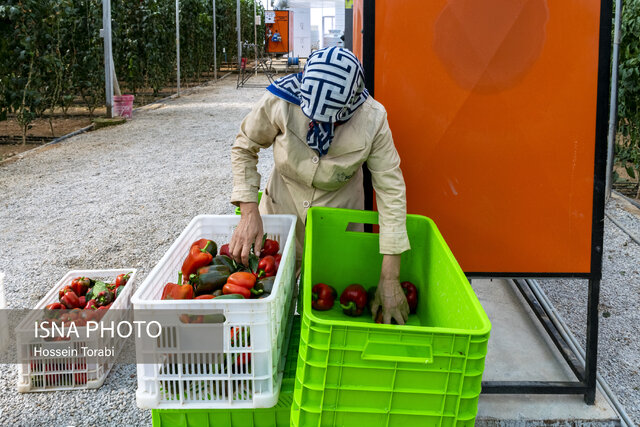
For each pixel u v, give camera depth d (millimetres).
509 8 2170
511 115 2242
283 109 2021
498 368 2621
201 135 8602
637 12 5402
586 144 2244
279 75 20719
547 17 2168
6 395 2510
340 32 23984
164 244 4250
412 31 2221
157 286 1796
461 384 1415
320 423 1448
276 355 1651
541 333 2947
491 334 2936
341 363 1416
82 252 4086
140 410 2414
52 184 5863
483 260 2355
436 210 2336
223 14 21734
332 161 2064
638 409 2459
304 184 2246
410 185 2326
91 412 2396
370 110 2018
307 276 1624
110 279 3180
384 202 2020
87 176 6184
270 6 28688
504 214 2312
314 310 2219
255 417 1689
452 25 2201
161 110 11445
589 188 2271
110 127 9336
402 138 2297
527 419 2260
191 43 16891
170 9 14461
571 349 2611
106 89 9781
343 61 1827
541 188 2283
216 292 1887
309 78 1841
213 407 1607
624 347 2984
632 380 2682
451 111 2258
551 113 2230
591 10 2160
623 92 5641
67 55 9609
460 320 1707
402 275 2293
